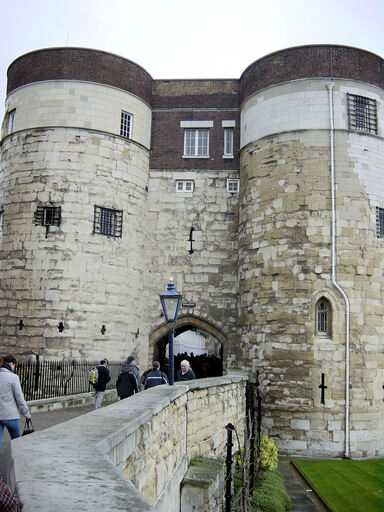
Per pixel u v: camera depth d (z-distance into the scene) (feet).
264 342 61.87
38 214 67.15
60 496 9.27
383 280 62.03
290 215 62.39
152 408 21.70
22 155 69.36
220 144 76.79
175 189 76.18
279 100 65.57
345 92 64.13
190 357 100.17
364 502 37.99
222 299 73.26
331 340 59.06
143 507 8.84
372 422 58.49
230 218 75.00
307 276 60.44
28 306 65.57
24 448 13.07
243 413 49.80
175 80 78.69
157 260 74.79
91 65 70.59
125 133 73.05
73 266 66.08
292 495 41.22
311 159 62.69
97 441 14.26
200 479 28.94
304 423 58.03
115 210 69.92
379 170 64.03
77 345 64.69
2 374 28.50
